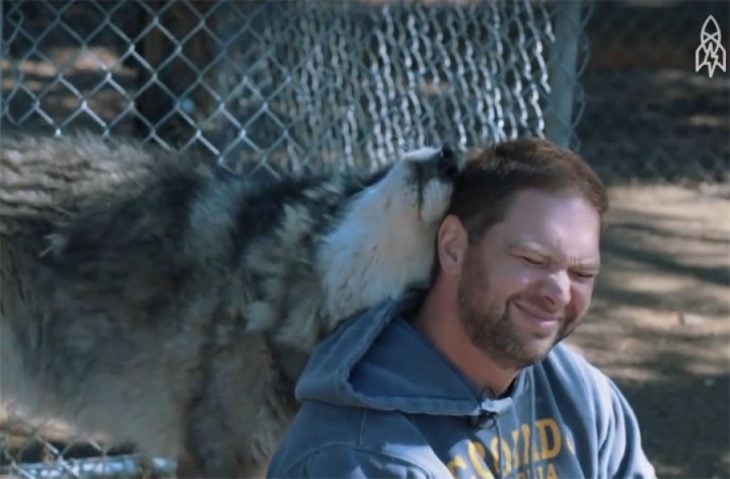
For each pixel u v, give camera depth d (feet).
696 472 29.96
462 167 14.58
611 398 14.67
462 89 32.58
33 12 53.06
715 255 45.52
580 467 14.11
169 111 32.30
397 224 15.51
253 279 21.07
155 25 29.84
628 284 42.42
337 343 13.52
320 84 34.68
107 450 27.07
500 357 12.91
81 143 23.40
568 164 12.77
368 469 12.73
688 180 53.47
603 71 61.93
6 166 22.58
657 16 62.64
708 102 60.29
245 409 21.53
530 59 34.94
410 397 13.03
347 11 35.50
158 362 22.08
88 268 22.22
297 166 30.76
